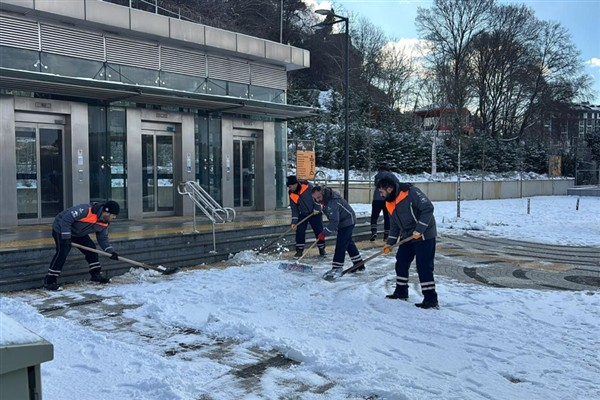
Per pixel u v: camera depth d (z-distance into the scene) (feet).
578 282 29.19
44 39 38.04
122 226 37.70
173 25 44.75
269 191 55.06
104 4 40.11
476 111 158.92
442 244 45.78
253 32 110.22
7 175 36.29
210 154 49.65
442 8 152.25
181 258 30.89
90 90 37.37
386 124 123.44
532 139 160.66
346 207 28.25
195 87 48.06
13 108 36.58
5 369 5.20
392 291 25.18
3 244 27.55
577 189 130.31
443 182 104.22
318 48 149.59
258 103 46.39
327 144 104.63
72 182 39.52
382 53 153.17
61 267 24.88
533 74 156.46
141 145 44.45
